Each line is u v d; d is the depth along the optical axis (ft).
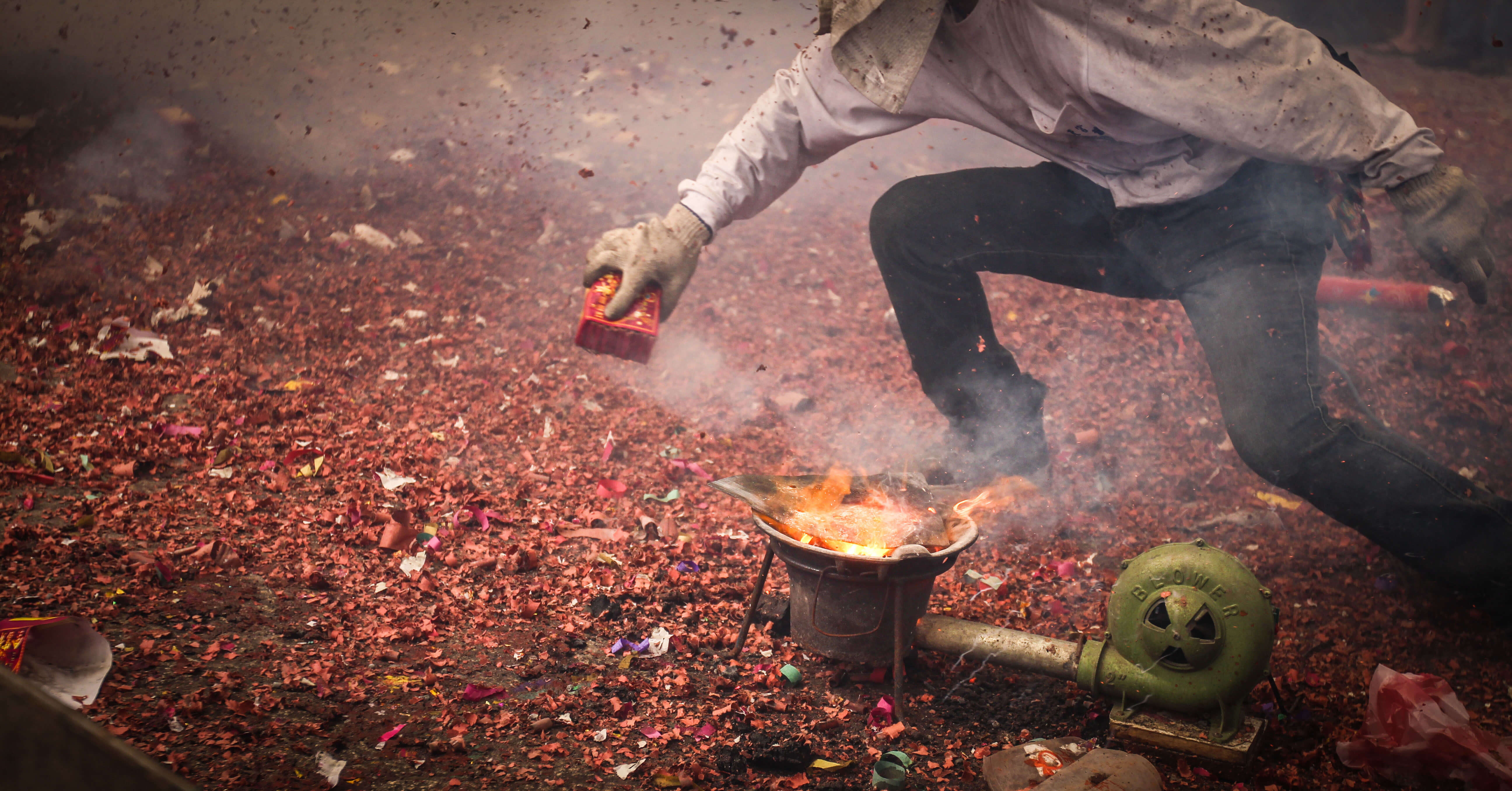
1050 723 9.21
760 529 9.70
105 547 10.42
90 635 8.39
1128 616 8.64
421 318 17.85
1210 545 10.61
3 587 9.45
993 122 10.25
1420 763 8.34
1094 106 9.40
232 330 16.61
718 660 9.82
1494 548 8.98
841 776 8.29
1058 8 9.11
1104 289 11.43
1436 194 8.79
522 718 8.62
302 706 8.39
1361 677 9.84
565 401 15.65
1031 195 10.94
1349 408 14.70
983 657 9.43
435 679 9.02
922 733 8.96
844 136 10.46
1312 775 8.50
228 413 13.83
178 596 9.80
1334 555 12.06
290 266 19.43
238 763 7.54
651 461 14.12
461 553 11.38
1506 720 9.20
